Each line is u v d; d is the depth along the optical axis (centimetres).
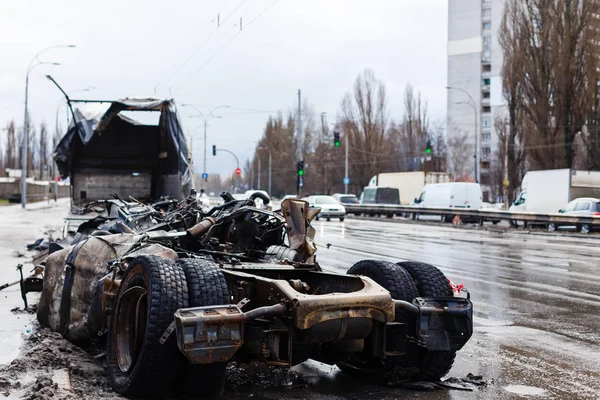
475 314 998
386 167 7544
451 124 10750
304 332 539
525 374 671
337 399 578
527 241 2506
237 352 558
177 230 918
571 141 4388
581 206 3183
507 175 4925
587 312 1017
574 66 4347
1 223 3262
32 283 958
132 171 1725
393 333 582
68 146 1669
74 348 727
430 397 589
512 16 4662
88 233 1246
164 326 529
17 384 563
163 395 568
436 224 3769
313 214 718
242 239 777
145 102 1562
